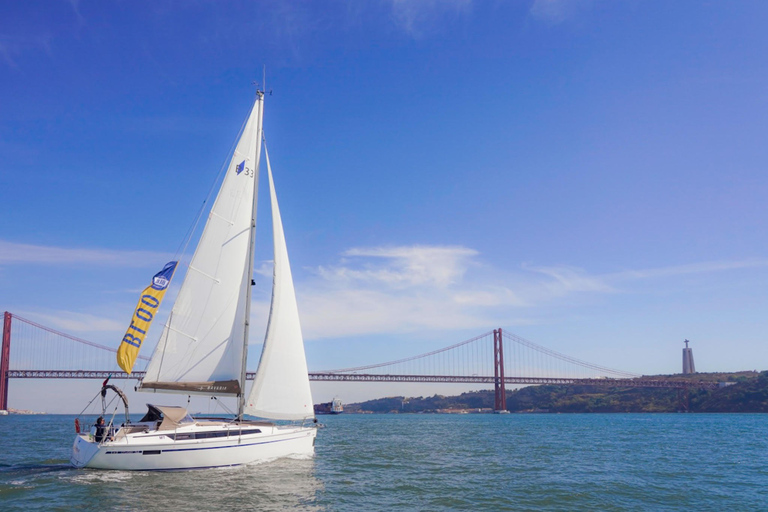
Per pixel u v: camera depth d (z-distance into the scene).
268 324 22.92
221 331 21.36
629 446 37.28
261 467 20.70
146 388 19.92
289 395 22.92
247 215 22.17
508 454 31.02
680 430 60.06
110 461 18.47
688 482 21.38
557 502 17.42
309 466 22.44
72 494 16.08
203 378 20.92
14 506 14.90
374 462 26.22
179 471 18.92
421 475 22.27
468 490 19.06
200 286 21.11
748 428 64.50
